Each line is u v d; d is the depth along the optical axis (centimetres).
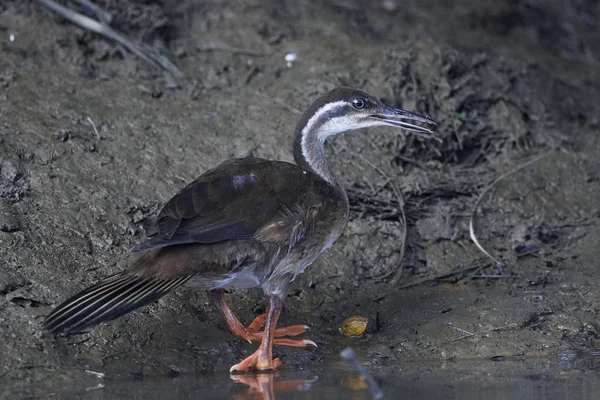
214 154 1427
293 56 1644
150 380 1043
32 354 1038
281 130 1491
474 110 1606
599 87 1838
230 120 1501
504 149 1580
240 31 1705
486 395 1001
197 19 1712
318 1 1844
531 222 1448
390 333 1198
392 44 1722
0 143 1323
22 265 1152
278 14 1759
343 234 1356
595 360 1146
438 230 1391
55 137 1367
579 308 1252
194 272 1055
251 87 1583
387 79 1585
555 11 2122
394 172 1468
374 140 1499
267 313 1119
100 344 1080
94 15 1631
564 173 1542
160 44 1639
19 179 1279
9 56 1512
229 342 1139
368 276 1317
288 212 1118
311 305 1248
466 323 1211
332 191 1191
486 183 1499
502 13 1981
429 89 1587
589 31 2117
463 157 1567
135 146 1402
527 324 1216
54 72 1511
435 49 1645
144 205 1302
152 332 1119
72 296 1032
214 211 1081
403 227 1380
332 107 1247
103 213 1268
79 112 1436
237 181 1114
